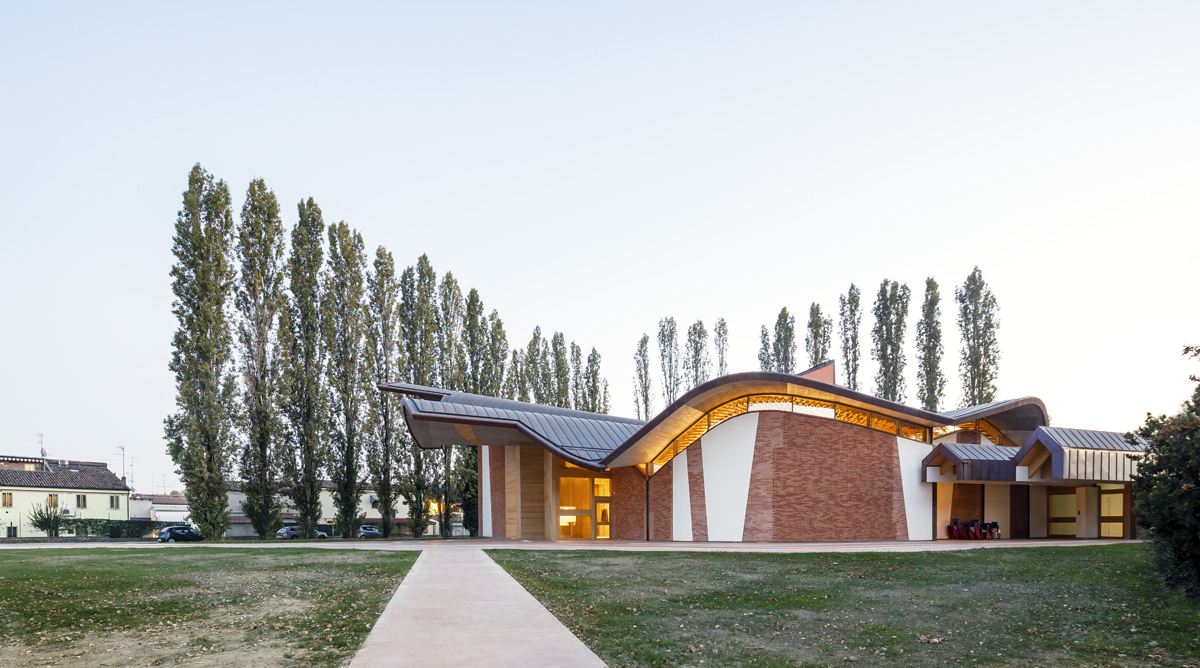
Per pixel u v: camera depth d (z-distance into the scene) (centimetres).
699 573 1833
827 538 3222
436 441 4431
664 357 7750
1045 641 1123
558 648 1027
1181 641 1081
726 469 3397
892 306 6266
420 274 5522
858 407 3362
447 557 2350
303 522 4519
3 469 5912
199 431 4116
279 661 984
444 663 941
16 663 985
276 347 4562
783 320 7175
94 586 1560
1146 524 1420
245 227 4625
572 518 3953
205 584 1631
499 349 5991
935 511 3403
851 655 1069
